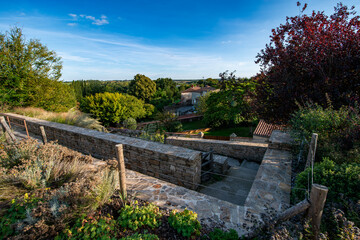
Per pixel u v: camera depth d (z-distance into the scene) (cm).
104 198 325
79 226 272
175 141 943
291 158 582
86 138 743
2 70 1220
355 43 569
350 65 575
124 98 2703
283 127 748
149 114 3531
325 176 336
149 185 435
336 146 456
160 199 379
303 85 665
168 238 272
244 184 591
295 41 678
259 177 484
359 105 529
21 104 1322
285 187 440
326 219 288
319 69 611
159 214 312
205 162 646
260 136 1513
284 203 381
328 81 596
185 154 521
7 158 447
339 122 466
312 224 262
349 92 589
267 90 770
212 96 2394
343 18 648
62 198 296
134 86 4978
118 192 386
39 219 272
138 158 609
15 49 1270
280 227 261
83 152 775
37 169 386
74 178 399
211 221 321
